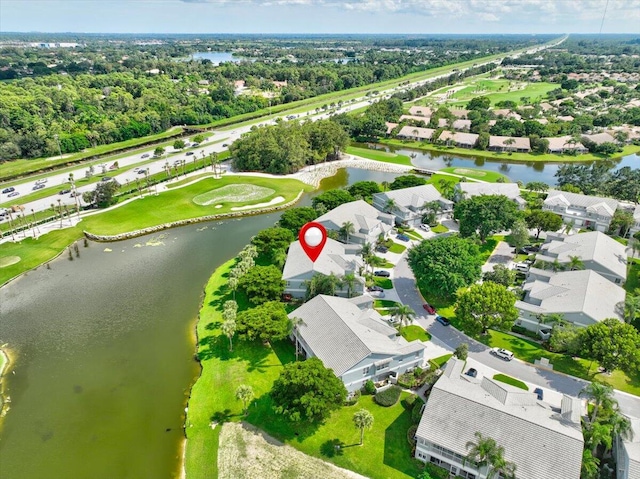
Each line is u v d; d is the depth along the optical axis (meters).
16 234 119.38
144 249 114.81
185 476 55.78
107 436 61.81
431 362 72.62
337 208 117.94
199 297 93.81
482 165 194.38
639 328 78.69
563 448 49.91
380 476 54.16
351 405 64.56
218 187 155.25
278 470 55.28
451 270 84.81
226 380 69.50
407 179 145.00
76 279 100.81
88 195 133.25
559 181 159.00
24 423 63.94
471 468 52.47
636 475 48.06
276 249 99.69
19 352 78.19
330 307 75.44
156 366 74.56
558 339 71.94
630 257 108.12
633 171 151.38
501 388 59.34
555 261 96.44
